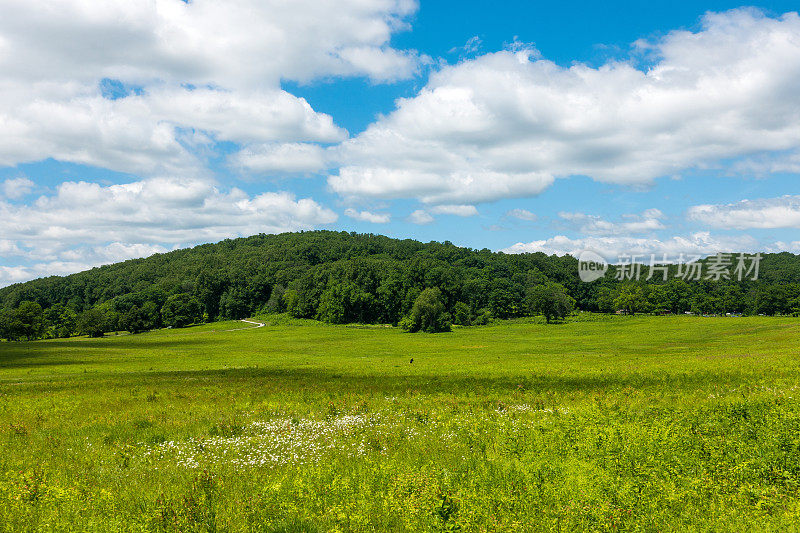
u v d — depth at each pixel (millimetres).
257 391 33406
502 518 8859
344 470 12586
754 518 8250
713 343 74000
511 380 36500
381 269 199375
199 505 10164
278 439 16594
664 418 16188
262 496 10453
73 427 21172
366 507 9656
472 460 12812
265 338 128750
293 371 51719
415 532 8656
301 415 22422
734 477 10133
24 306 154250
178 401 29406
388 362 63375
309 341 117562
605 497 9391
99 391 35719
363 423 19219
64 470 13953
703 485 9766
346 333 142125
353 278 192125
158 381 42469
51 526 9273
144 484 12281
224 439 17219
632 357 55875
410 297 171875
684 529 8062
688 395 23734
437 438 16047
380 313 180500
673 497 9164
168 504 10203
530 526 8492
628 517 8570
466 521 8586
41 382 44156
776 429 13242
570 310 167125
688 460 11352
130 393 34062
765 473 10227
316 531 8852
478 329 148250
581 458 12180
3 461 15133
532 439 14531
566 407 21547
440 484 10406
